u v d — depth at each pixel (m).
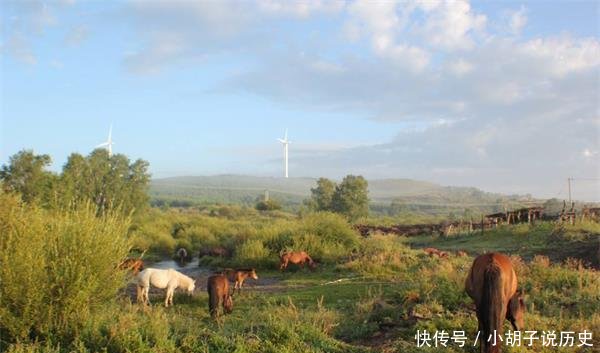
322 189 83.88
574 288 12.30
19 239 9.27
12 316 8.71
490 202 164.88
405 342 8.86
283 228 28.67
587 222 27.97
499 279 7.60
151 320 9.07
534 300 11.40
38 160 36.97
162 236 38.12
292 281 19.86
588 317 9.78
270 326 9.33
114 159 51.03
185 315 13.51
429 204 164.75
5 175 35.91
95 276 9.49
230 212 81.88
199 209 103.19
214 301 13.16
